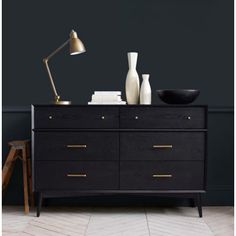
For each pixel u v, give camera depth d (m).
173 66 3.48
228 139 3.47
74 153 3.08
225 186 3.48
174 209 3.36
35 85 3.48
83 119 3.08
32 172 3.08
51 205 3.45
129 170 3.08
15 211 3.27
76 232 2.72
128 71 3.42
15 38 3.47
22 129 3.47
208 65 3.48
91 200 3.46
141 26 3.48
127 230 2.77
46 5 3.47
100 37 3.48
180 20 3.48
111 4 3.48
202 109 3.08
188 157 3.08
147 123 3.08
